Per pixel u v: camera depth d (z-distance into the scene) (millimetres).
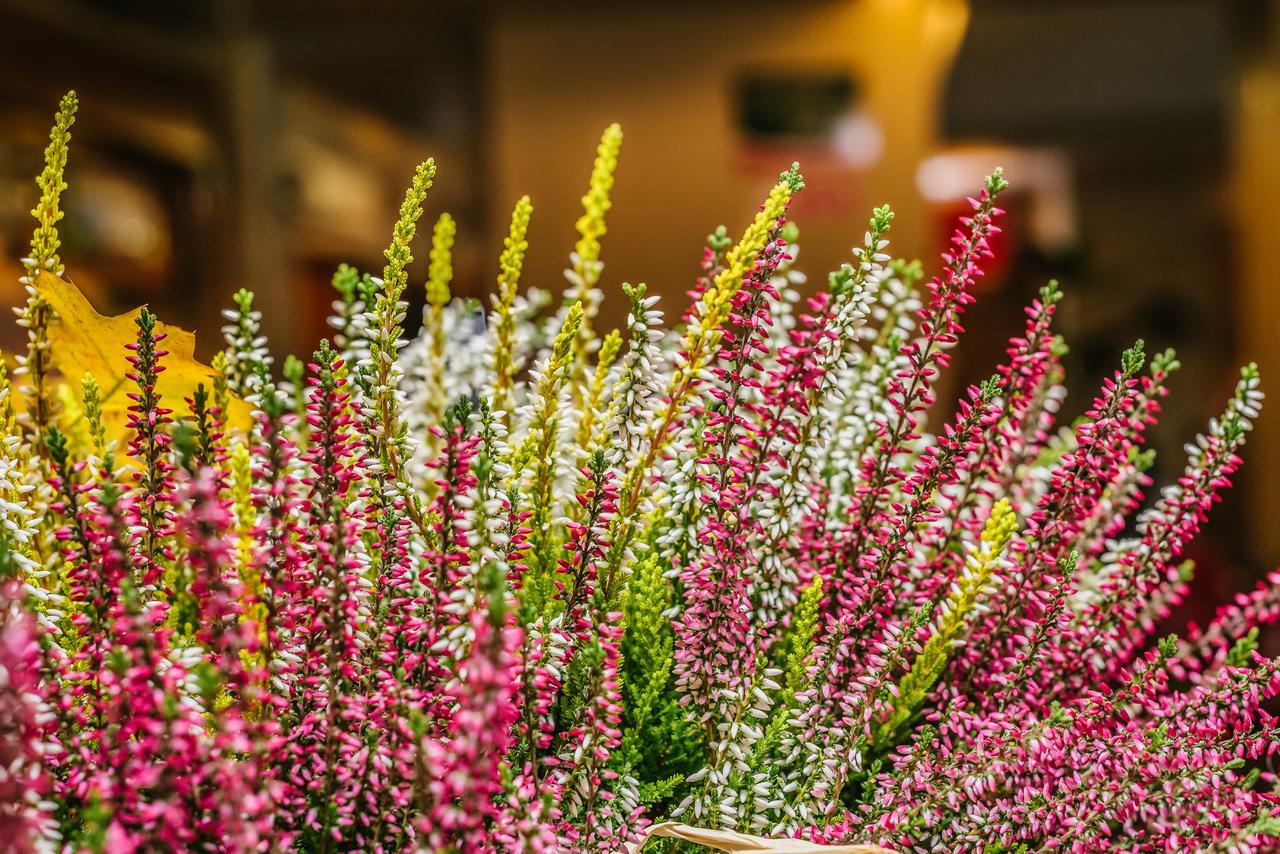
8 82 1994
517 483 579
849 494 618
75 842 483
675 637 597
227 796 463
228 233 2650
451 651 496
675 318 1200
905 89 2369
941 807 552
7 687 450
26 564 511
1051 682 588
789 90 2383
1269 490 2779
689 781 543
